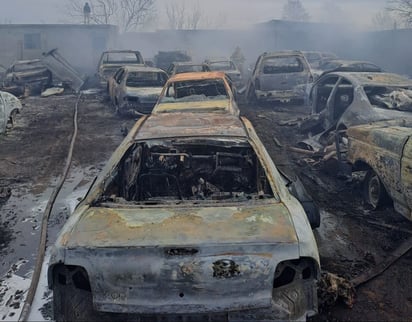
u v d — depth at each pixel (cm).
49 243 436
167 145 392
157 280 240
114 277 242
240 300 239
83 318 254
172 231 256
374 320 308
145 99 1148
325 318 310
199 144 384
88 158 789
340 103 791
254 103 1338
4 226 487
